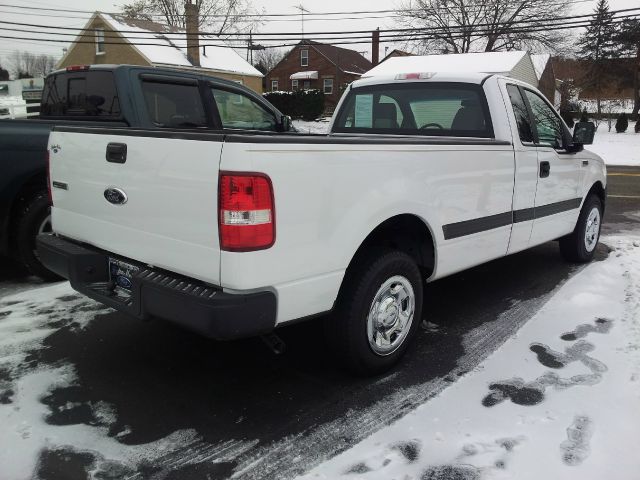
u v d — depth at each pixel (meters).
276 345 2.95
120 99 5.05
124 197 3.04
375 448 2.69
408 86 4.90
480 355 3.70
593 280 5.27
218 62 35.38
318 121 39.06
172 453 2.66
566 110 40.09
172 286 2.75
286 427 2.88
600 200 6.11
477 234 3.96
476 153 3.80
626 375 3.37
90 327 4.13
